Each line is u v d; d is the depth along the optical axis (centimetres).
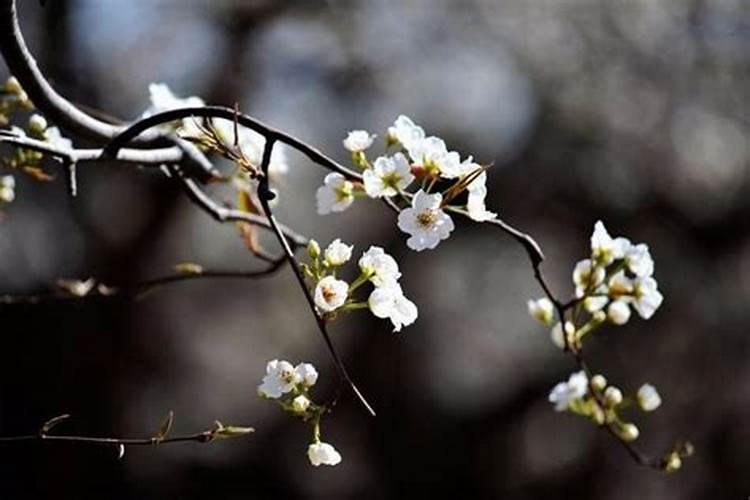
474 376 1081
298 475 1082
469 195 199
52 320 981
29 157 270
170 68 1041
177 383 1081
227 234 1154
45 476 984
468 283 1059
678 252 977
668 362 988
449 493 1066
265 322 1208
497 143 995
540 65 985
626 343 984
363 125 1034
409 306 198
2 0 208
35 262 974
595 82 971
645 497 1016
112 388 1009
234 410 1138
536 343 1062
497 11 1009
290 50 1048
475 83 1008
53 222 967
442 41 1024
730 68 963
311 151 208
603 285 249
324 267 200
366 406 196
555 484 1041
